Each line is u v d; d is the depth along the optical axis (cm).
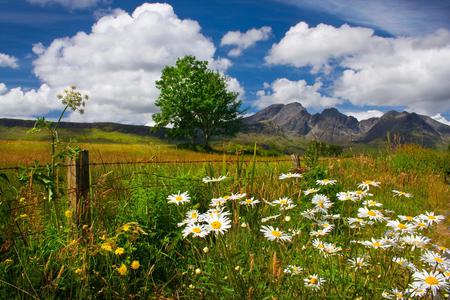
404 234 313
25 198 384
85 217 402
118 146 2202
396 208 759
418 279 250
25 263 321
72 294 324
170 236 431
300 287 281
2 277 304
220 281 289
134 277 353
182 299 330
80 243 354
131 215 442
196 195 524
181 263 393
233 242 335
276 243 327
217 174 625
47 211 428
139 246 391
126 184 525
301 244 332
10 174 555
